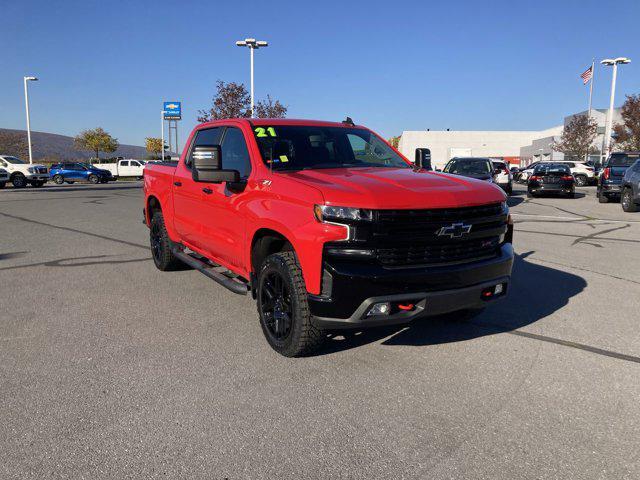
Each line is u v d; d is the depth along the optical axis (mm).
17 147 65938
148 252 8461
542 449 2811
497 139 94375
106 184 38031
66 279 6578
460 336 4520
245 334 4586
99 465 2662
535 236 10242
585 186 33469
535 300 5637
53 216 13992
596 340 4438
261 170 4359
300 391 3482
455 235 3684
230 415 3164
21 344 4328
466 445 2848
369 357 4059
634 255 8227
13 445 2836
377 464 2678
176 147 57344
